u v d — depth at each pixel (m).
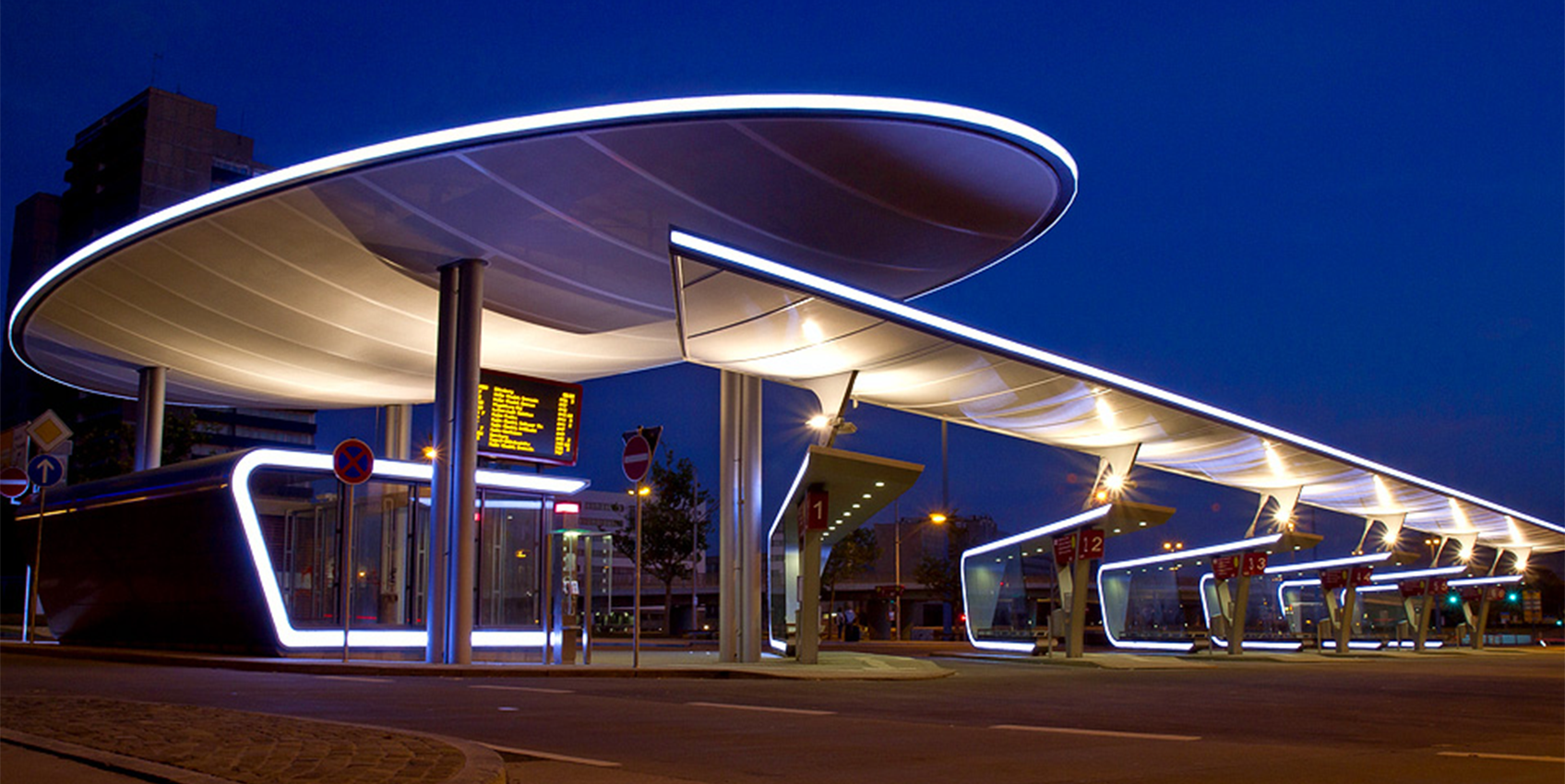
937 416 28.41
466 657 21.02
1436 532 53.06
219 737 7.84
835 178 18.80
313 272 22.16
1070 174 20.55
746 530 24.08
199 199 19.20
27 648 25.42
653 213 19.73
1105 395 23.42
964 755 8.24
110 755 6.80
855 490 23.22
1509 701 15.12
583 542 23.34
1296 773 7.44
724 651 24.02
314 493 22.39
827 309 18.00
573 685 15.77
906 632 64.69
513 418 24.11
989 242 23.31
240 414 112.19
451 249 21.20
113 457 45.66
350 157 17.50
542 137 16.72
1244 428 26.70
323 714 10.78
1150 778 7.12
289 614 21.45
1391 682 20.17
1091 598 61.25
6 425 110.69
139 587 24.02
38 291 23.69
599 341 27.92
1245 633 43.75
